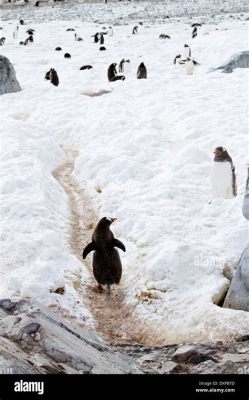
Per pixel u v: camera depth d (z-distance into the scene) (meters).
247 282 8.73
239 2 55.66
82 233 12.23
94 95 24.81
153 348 7.48
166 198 12.91
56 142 18.86
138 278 9.90
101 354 6.52
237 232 10.81
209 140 16.45
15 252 10.60
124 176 14.40
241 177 13.73
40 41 42.75
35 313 6.82
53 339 5.92
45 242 10.84
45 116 22.19
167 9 55.84
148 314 9.01
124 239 11.49
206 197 13.05
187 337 8.00
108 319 9.14
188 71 27.78
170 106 21.09
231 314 8.14
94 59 34.91
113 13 55.88
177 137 17.69
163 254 9.85
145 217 11.95
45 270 9.49
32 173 14.26
